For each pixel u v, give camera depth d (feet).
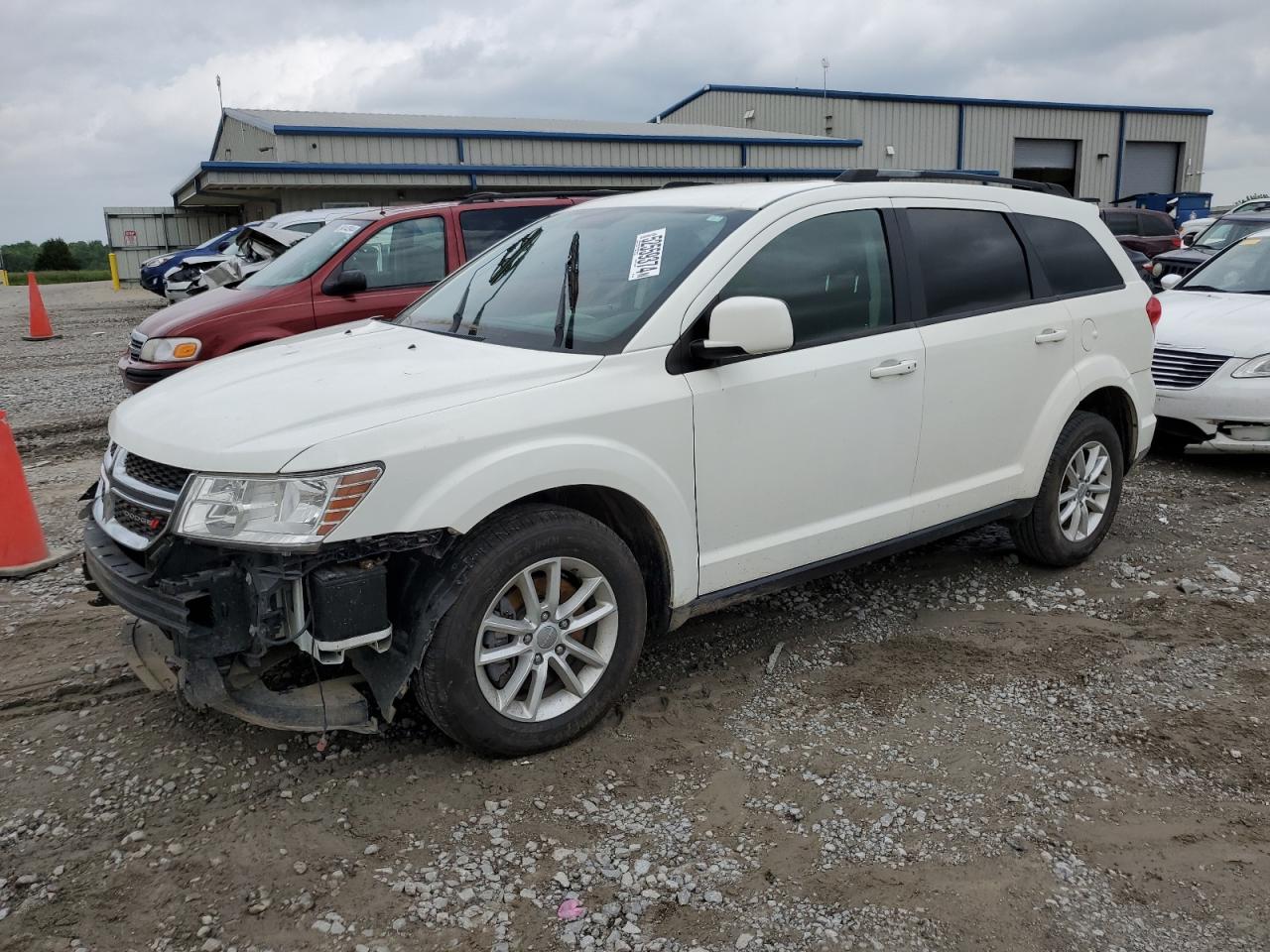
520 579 10.75
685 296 11.98
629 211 14.40
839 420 13.16
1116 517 20.24
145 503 10.34
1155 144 140.56
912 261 14.20
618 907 8.91
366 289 26.11
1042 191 16.69
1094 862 9.55
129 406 12.03
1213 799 10.57
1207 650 14.07
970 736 11.80
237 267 36.50
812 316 13.04
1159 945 8.49
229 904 8.95
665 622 12.34
